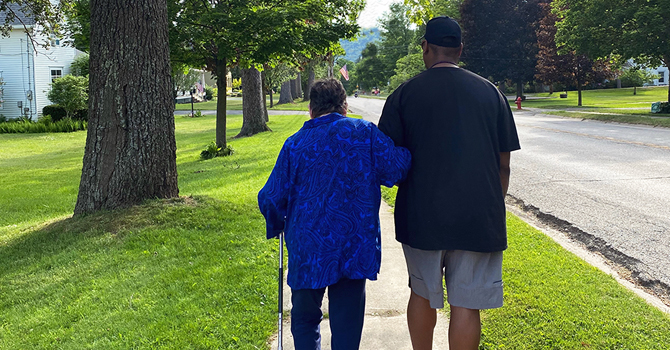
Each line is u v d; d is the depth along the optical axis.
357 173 2.35
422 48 2.59
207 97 72.31
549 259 4.57
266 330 3.33
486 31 49.81
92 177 6.04
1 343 3.32
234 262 4.69
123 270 4.52
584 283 3.95
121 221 5.59
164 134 6.35
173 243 5.18
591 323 3.24
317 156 2.35
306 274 2.27
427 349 2.69
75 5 12.04
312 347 2.39
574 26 28.03
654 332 3.11
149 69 6.11
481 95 2.34
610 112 27.66
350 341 2.32
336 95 2.49
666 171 9.14
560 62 36.94
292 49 12.87
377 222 2.42
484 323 3.28
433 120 2.32
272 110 45.69
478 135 2.30
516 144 2.44
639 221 5.97
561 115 27.48
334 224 2.29
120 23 5.86
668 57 25.58
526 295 3.69
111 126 5.98
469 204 2.25
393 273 4.48
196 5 12.92
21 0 12.52
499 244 2.29
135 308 3.75
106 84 5.93
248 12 11.58
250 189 8.76
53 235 5.48
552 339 3.04
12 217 8.25
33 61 31.73
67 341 3.29
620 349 2.92
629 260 4.70
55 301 3.98
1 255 5.08
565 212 6.57
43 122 29.73
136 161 6.10
